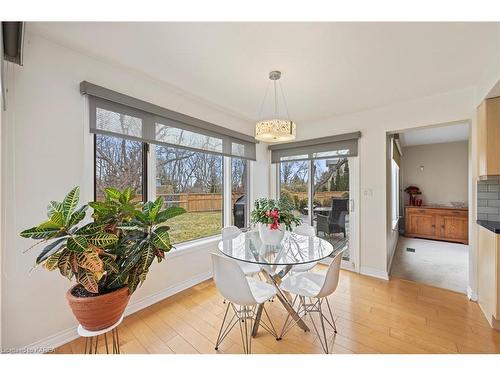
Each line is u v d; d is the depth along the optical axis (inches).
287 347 67.1
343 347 66.7
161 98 97.4
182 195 112.7
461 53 73.3
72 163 72.2
